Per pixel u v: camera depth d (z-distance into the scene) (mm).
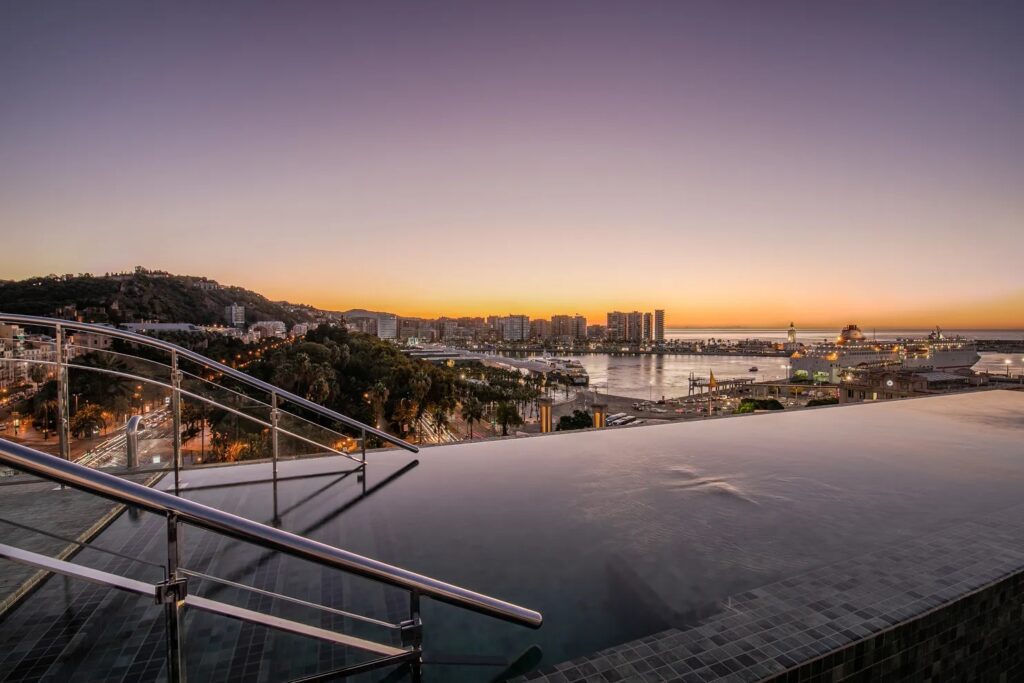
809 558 2662
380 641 1881
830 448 5105
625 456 4762
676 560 2645
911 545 2738
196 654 1745
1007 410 7543
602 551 2754
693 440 5480
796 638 1908
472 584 2389
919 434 5797
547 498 3574
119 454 3334
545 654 1861
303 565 2443
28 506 2660
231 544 2648
